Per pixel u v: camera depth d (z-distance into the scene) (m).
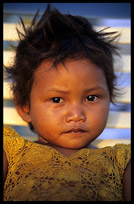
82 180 1.18
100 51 1.47
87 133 1.39
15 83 1.70
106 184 1.22
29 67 1.46
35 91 1.42
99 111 1.41
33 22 1.71
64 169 1.21
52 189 1.13
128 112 1.99
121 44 1.99
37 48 1.48
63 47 1.41
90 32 1.62
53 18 1.58
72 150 1.41
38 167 1.23
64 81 1.33
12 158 1.32
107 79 1.55
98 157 1.29
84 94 1.37
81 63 1.37
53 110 1.37
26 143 1.37
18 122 1.95
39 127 1.41
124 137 2.05
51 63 1.38
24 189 1.15
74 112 1.34
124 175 1.34
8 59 1.89
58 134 1.38
